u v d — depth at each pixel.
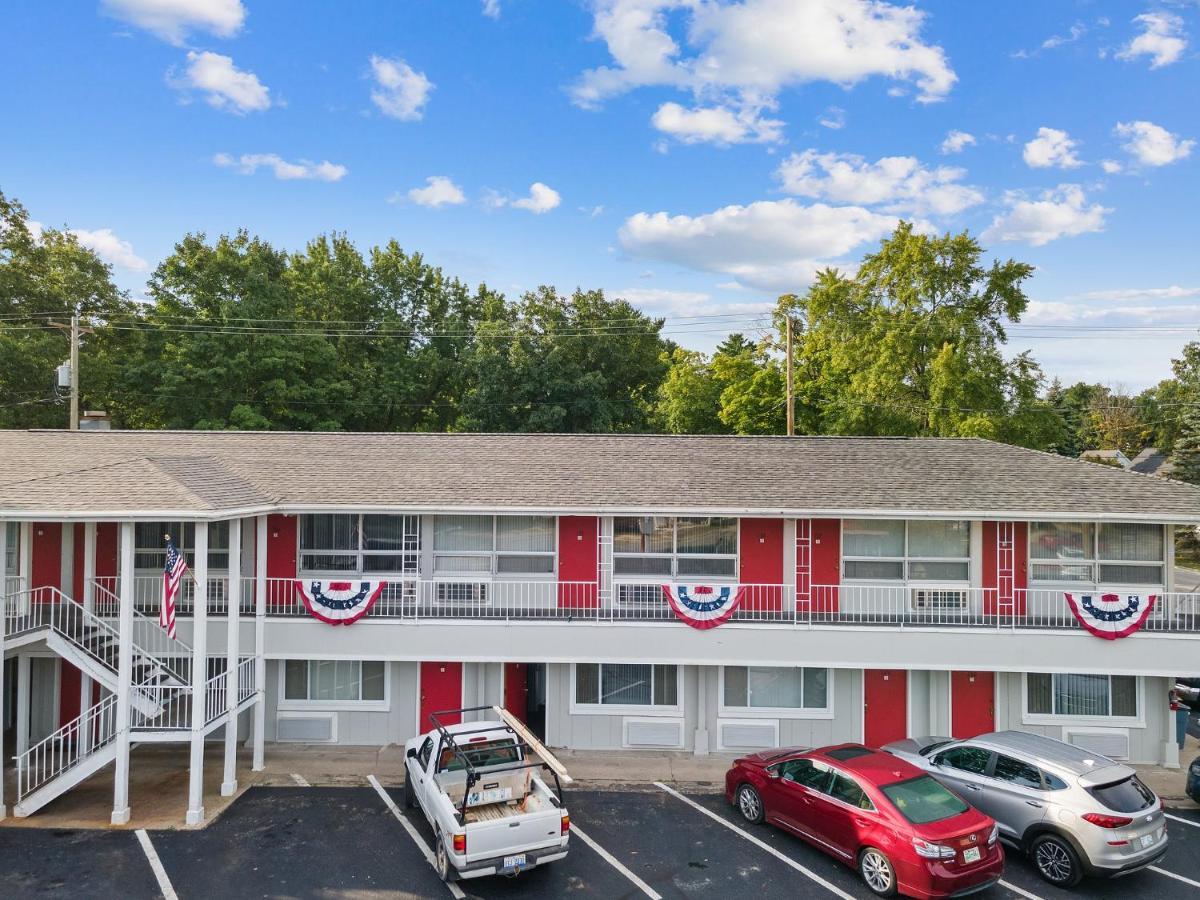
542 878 11.57
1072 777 11.52
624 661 15.97
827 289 38.41
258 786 15.05
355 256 50.62
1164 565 16.72
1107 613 15.38
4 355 34.56
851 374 38.12
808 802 12.25
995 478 17.73
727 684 17.20
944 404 33.62
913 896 10.46
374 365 47.75
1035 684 16.77
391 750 17.03
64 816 13.62
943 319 34.94
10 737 17.41
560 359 46.72
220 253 40.97
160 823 13.35
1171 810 14.19
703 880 11.52
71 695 17.28
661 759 16.70
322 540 17.58
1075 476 17.77
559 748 17.25
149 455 18.02
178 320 40.12
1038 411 35.12
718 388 47.59
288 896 10.98
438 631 16.03
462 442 20.52
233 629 14.78
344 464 18.58
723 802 14.44
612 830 13.23
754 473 18.14
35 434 19.95
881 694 17.00
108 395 41.62
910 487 17.27
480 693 17.42
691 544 17.52
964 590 16.75
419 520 17.53
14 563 16.91
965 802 11.22
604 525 17.47
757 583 17.34
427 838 12.88
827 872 11.75
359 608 15.93
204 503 13.49
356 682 17.50
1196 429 48.59
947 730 16.83
